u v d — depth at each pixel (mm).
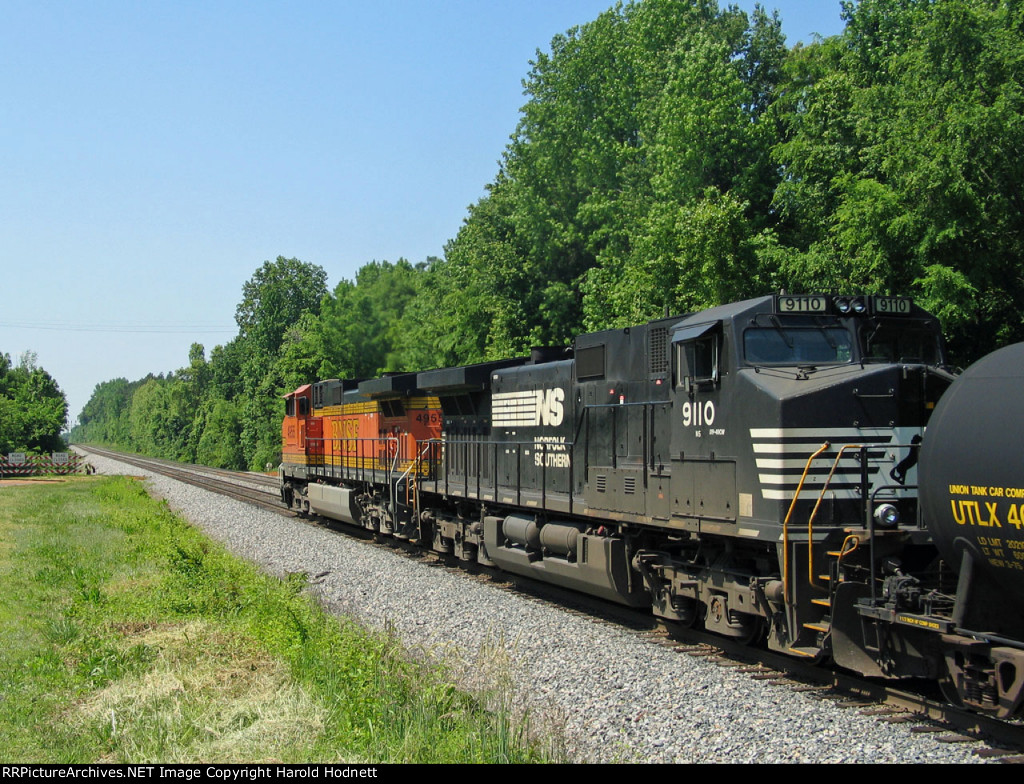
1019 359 7129
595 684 9391
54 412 80625
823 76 25188
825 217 22172
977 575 7395
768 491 9391
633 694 9016
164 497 38531
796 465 9242
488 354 38500
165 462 92500
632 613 13180
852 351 10109
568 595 14812
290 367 64500
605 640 11336
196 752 7711
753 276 22984
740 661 10398
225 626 12398
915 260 18109
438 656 10680
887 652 8391
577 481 14336
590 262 37656
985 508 7023
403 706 8359
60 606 14062
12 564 18672
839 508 9289
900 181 17906
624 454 12984
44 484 50312
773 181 26109
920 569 9008
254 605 13289
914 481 9539
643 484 11969
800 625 9102
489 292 39562
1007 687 7270
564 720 8086
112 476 56594
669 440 11750
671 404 11438
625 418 12969
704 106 25438
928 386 9695
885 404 9516
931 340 10430
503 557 15961
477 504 18125
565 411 14734
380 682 8789
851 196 19672
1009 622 7605
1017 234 18281
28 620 13055
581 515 13664
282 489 31953
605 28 35906
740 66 30344
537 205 36844
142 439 146000
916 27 19438
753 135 25875
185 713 8633
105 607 13695
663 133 27016
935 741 7559
